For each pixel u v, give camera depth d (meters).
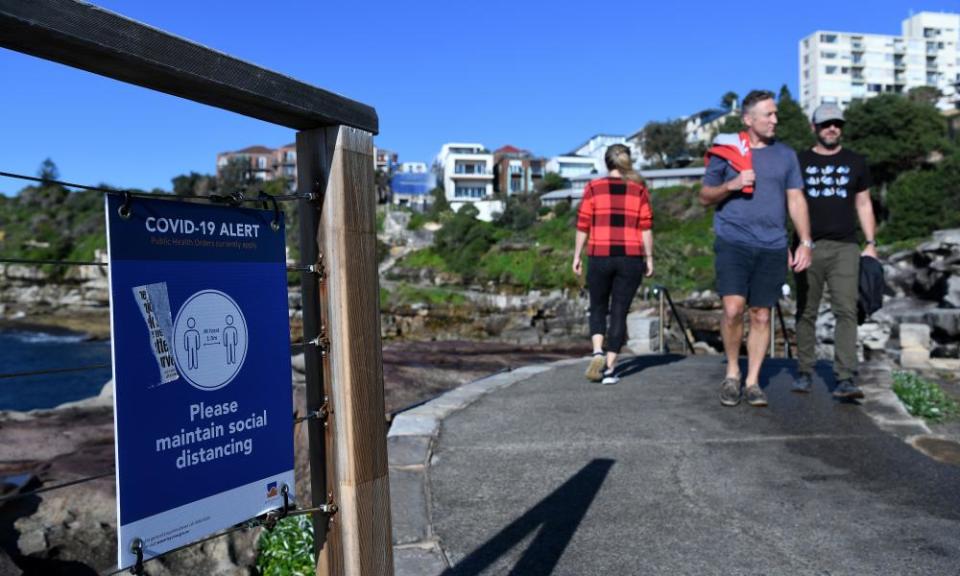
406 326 49.78
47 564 2.63
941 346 10.85
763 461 3.83
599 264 6.05
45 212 94.44
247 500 1.42
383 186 100.25
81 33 1.06
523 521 3.02
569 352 9.35
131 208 1.22
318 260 1.56
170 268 1.28
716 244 4.93
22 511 2.89
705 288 38.91
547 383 6.23
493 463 3.83
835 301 5.14
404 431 4.45
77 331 66.44
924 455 3.91
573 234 58.12
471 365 7.39
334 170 1.52
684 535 2.87
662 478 3.57
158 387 1.26
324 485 1.59
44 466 3.41
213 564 2.78
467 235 62.75
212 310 1.35
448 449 4.10
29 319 73.12
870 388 5.50
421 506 3.18
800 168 5.14
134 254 1.22
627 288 6.09
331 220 1.53
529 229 64.69
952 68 110.56
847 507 3.16
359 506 1.56
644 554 2.69
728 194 4.82
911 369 8.62
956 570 2.53
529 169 104.38
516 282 53.25
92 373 42.47
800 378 5.51
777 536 2.85
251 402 1.43
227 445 1.38
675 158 86.06
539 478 3.58
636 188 6.07
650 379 6.35
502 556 2.68
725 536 2.86
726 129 72.69
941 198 38.12
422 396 5.85
